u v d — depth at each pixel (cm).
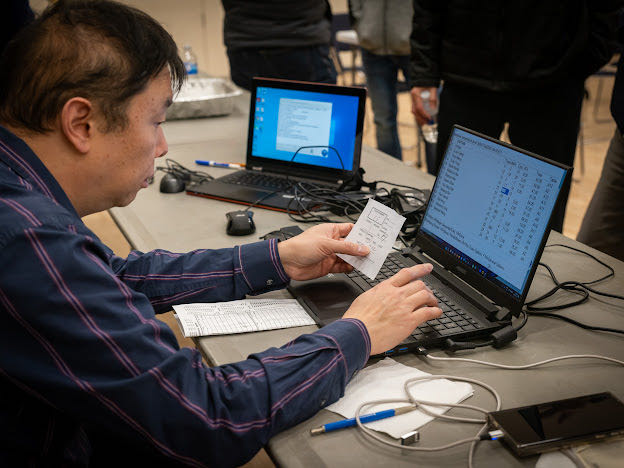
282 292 120
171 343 81
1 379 76
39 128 77
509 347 101
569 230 322
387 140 359
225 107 254
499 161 109
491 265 106
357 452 78
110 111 78
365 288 118
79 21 76
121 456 100
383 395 88
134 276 113
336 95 165
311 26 311
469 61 227
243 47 315
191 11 581
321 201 157
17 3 199
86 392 72
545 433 77
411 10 309
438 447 77
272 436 81
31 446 80
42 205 75
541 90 219
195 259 116
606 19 202
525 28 209
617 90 182
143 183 89
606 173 194
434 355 99
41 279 71
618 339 102
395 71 344
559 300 115
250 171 184
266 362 83
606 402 83
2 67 77
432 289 115
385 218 110
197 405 76
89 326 73
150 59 79
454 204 119
